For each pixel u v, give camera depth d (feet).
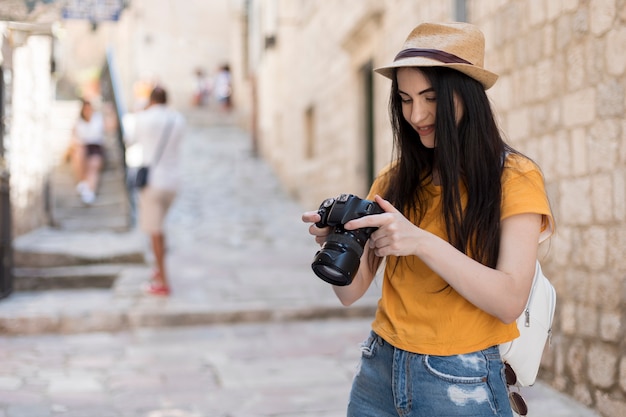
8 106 20.45
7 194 21.45
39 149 28.86
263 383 14.24
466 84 5.01
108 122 37.40
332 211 5.11
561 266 13.47
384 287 5.54
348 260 4.88
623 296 11.61
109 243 27.02
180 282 23.43
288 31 45.44
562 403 12.77
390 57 26.61
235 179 46.39
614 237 11.87
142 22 67.31
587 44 12.62
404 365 5.17
